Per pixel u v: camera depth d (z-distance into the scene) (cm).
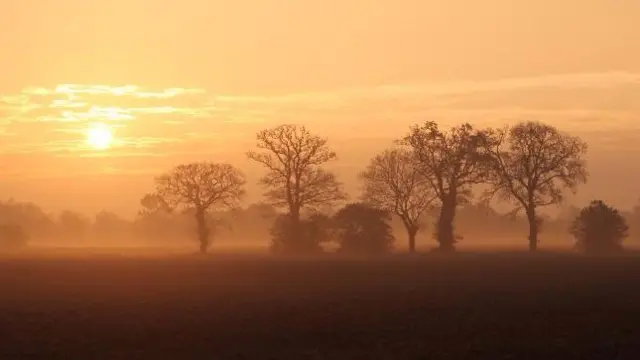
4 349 4675
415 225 14900
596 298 6825
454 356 4344
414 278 9219
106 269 11744
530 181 14538
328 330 5200
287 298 7150
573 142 14550
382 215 14638
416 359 4272
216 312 6147
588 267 10838
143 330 5269
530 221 14862
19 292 8012
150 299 7194
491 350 4478
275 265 11950
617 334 4978
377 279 9156
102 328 5384
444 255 14312
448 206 14425
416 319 5653
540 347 4544
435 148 14250
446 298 6975
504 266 11219
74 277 10075
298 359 4309
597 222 14850
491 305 6400
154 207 15975
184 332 5188
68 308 6512
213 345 4741
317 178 14588
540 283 8344
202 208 16100
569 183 14538
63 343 4847
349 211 14588
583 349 4497
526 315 5800
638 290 7481
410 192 14775
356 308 6319
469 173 14150
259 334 5081
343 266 11500
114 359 4362
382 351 4509
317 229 14662
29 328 5419
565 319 5591
